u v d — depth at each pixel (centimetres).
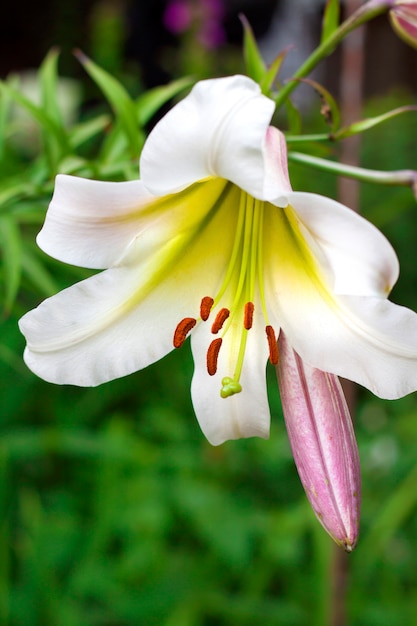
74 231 56
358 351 57
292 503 108
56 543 91
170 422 109
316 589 87
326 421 58
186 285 60
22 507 99
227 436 61
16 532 100
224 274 61
